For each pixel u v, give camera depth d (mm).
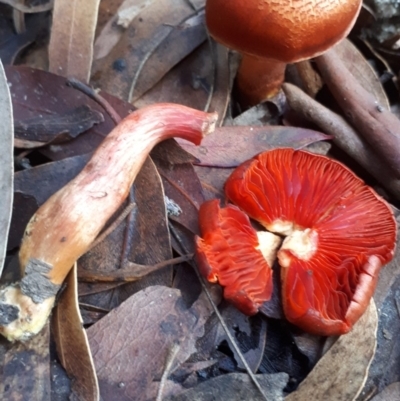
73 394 85
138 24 125
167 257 99
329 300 101
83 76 118
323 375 93
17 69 108
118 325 90
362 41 138
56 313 88
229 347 97
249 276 97
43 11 127
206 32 127
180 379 92
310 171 108
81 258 96
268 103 127
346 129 120
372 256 96
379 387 98
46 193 99
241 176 100
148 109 99
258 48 107
